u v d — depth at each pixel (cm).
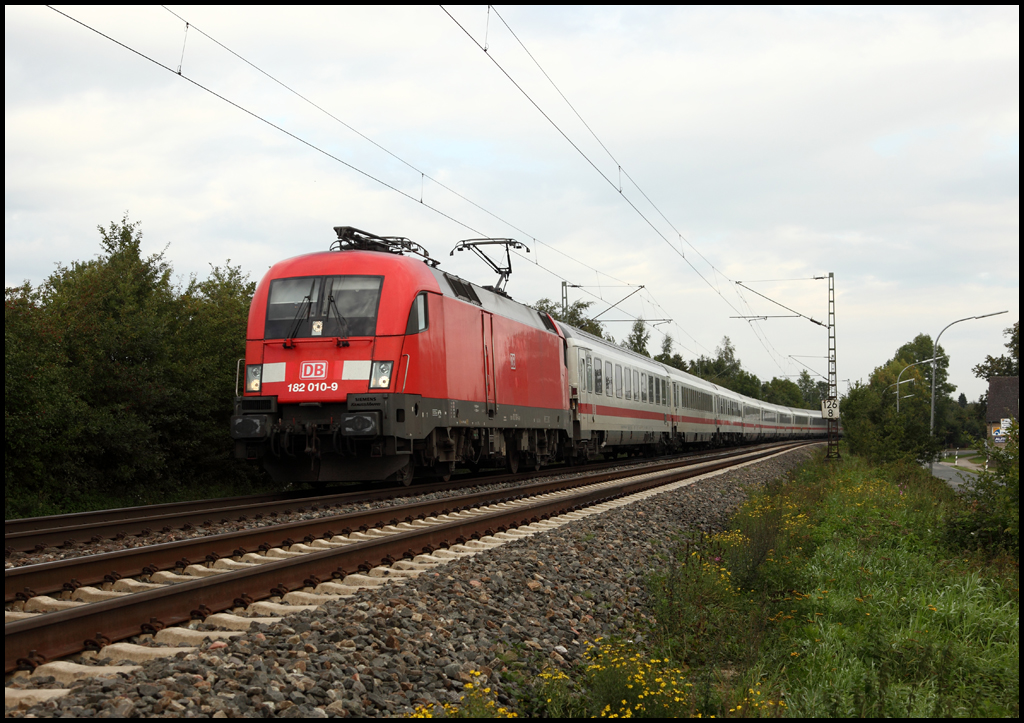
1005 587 842
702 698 561
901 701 559
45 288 1725
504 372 1852
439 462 1702
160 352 1586
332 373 1348
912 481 2162
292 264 1432
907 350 11669
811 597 827
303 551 909
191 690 447
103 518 1120
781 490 1877
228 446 1756
